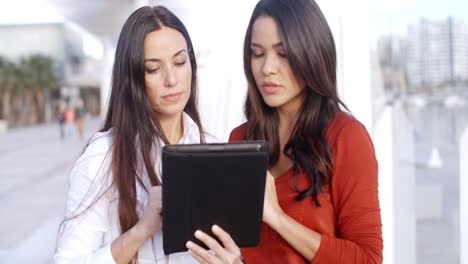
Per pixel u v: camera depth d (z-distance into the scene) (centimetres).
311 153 117
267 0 121
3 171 963
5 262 413
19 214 593
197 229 99
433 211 537
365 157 112
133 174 116
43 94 2930
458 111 2620
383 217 269
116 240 110
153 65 116
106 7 687
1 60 2555
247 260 129
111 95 121
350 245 109
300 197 117
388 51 2095
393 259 284
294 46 115
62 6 677
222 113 250
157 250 122
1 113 2464
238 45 252
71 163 1068
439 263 404
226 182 96
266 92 123
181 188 94
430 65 3997
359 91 256
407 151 358
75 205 114
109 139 120
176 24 120
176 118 132
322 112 123
